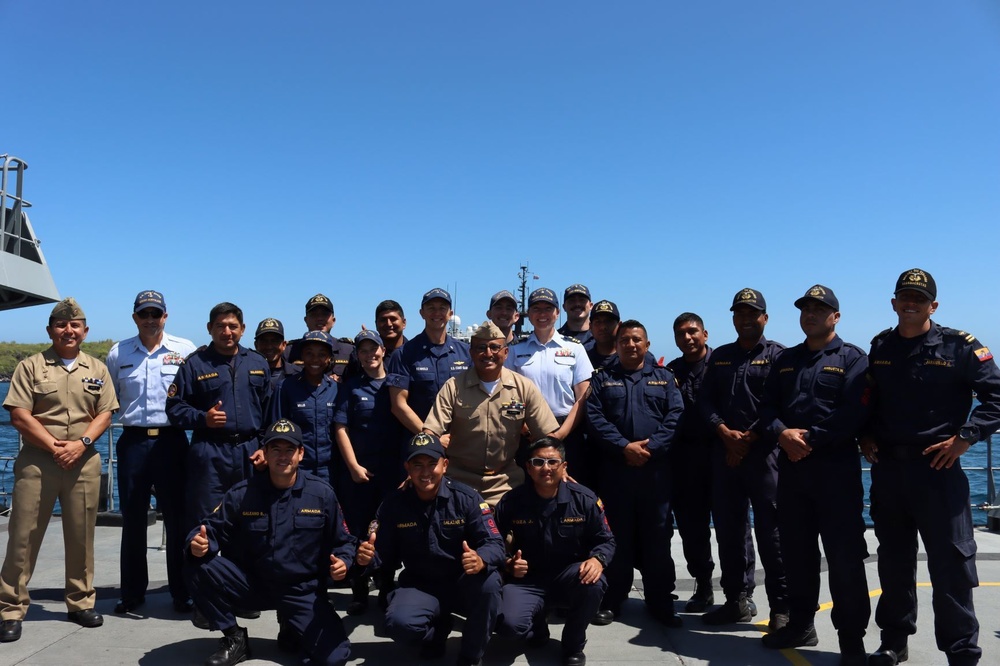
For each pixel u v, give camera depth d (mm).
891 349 3850
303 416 4996
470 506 4016
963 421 3719
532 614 4016
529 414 4652
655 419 4789
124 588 4809
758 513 4539
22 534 4328
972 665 3635
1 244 6270
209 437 4699
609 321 5469
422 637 3881
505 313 5922
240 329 4875
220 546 4016
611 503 4750
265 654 4090
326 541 4098
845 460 3977
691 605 5031
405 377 4910
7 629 4238
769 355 4730
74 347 4582
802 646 4285
